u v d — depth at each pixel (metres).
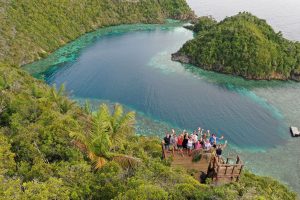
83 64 84.25
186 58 90.50
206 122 58.84
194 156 25.61
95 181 18.97
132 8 140.75
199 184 20.22
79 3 125.00
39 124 25.06
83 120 32.66
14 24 92.62
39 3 108.50
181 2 154.12
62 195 16.06
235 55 86.50
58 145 22.33
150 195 16.75
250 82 81.12
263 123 60.00
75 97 65.00
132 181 18.30
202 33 102.69
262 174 45.31
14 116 27.58
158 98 66.69
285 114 64.31
